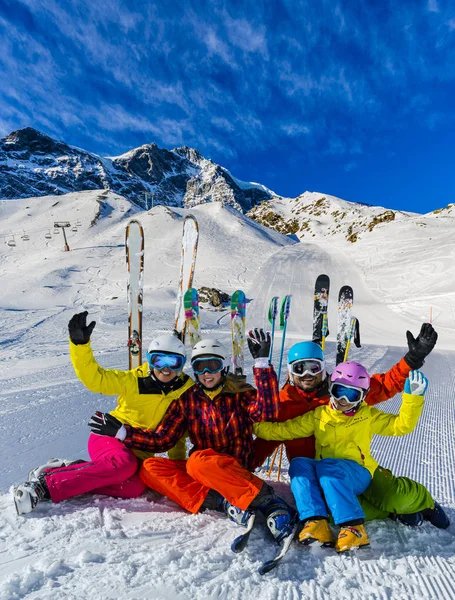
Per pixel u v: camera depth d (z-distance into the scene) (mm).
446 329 23203
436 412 4969
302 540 2080
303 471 2383
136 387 2783
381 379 2807
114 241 61344
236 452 2666
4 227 75438
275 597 1718
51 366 9828
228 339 17297
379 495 2383
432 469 3199
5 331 19953
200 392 2672
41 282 41375
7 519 2340
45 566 1871
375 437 3986
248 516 2242
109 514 2418
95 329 21094
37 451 3600
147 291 38062
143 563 1929
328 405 2555
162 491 2604
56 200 88938
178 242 57750
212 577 1845
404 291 34812
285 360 9516
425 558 2037
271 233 76188
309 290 37844
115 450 2711
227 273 46031
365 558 2035
